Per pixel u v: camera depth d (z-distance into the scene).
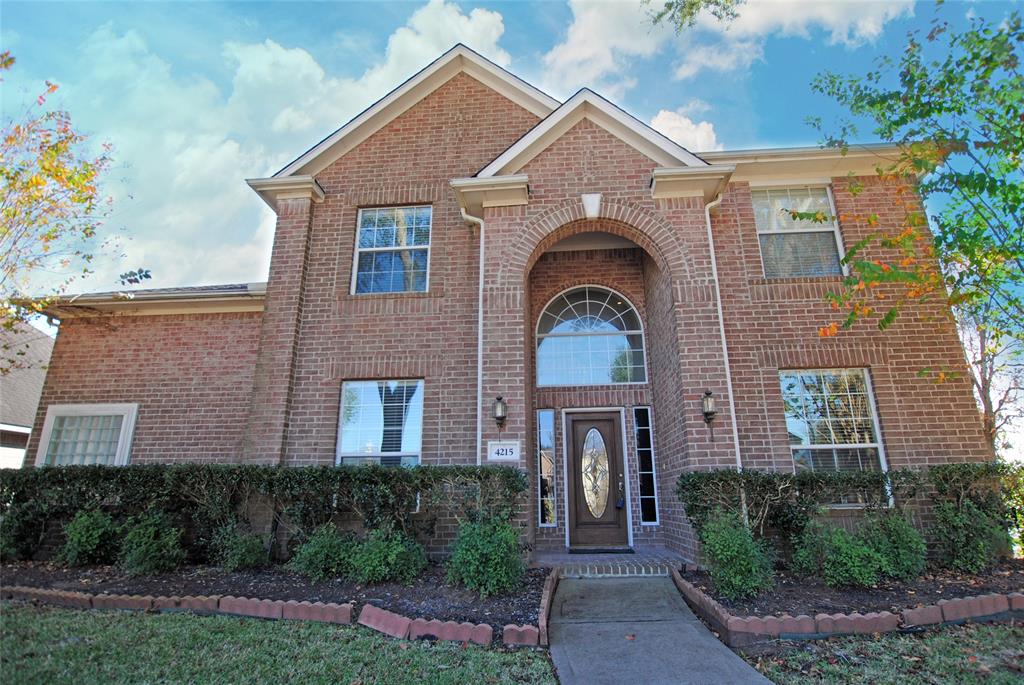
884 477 7.05
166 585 6.64
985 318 7.53
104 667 4.32
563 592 6.60
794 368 8.66
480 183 8.71
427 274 9.82
